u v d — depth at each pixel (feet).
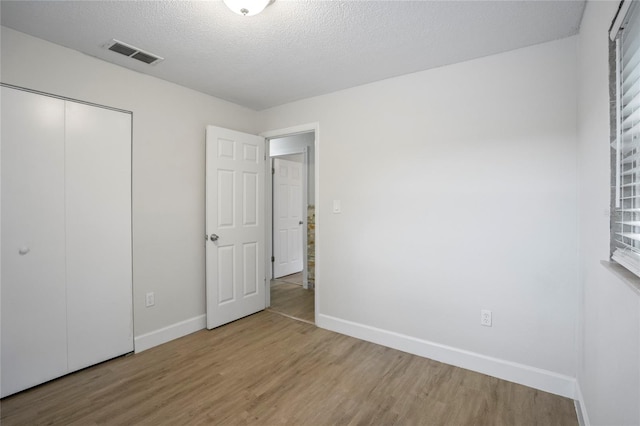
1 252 6.16
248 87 9.30
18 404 6.04
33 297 6.56
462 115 7.45
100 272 7.57
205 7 5.51
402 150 8.33
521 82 6.75
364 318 9.07
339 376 7.07
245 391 6.49
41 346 6.67
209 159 9.60
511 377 6.86
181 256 9.26
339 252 9.56
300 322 10.41
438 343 7.81
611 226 3.92
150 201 8.51
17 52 6.31
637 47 3.17
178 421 5.60
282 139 15.87
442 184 7.72
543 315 6.54
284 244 17.13
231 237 10.26
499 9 5.49
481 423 5.55
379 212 8.74
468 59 7.34
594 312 4.83
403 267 8.34
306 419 5.66
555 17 5.68
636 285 2.74
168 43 6.75
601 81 4.43
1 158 6.14
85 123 7.28
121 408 5.94
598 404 4.49
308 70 8.08
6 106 6.19
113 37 6.54
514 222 6.83
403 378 7.00
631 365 3.16
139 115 8.25
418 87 8.07
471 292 7.36
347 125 9.34
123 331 7.98
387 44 6.73
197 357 7.95
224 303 10.09
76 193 7.16
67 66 6.98
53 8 5.55
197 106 9.62
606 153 4.20
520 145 6.76
